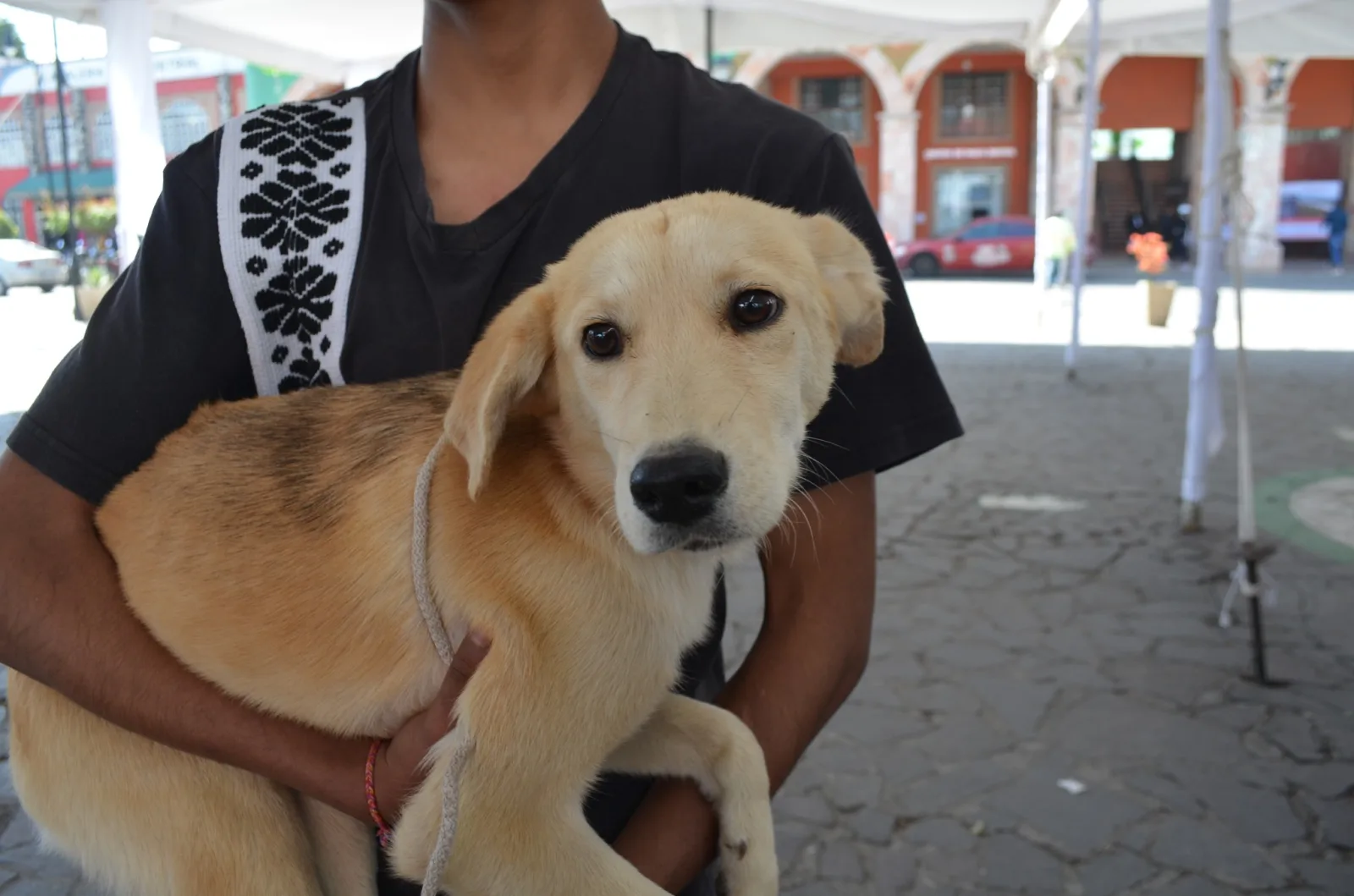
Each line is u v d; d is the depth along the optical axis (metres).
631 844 1.44
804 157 1.61
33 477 1.50
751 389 1.33
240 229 1.56
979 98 30.05
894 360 1.61
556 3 1.58
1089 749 3.89
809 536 1.55
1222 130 5.73
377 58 11.30
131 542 1.54
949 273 26.14
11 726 1.65
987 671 4.51
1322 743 3.88
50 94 31.44
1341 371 11.22
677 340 1.34
